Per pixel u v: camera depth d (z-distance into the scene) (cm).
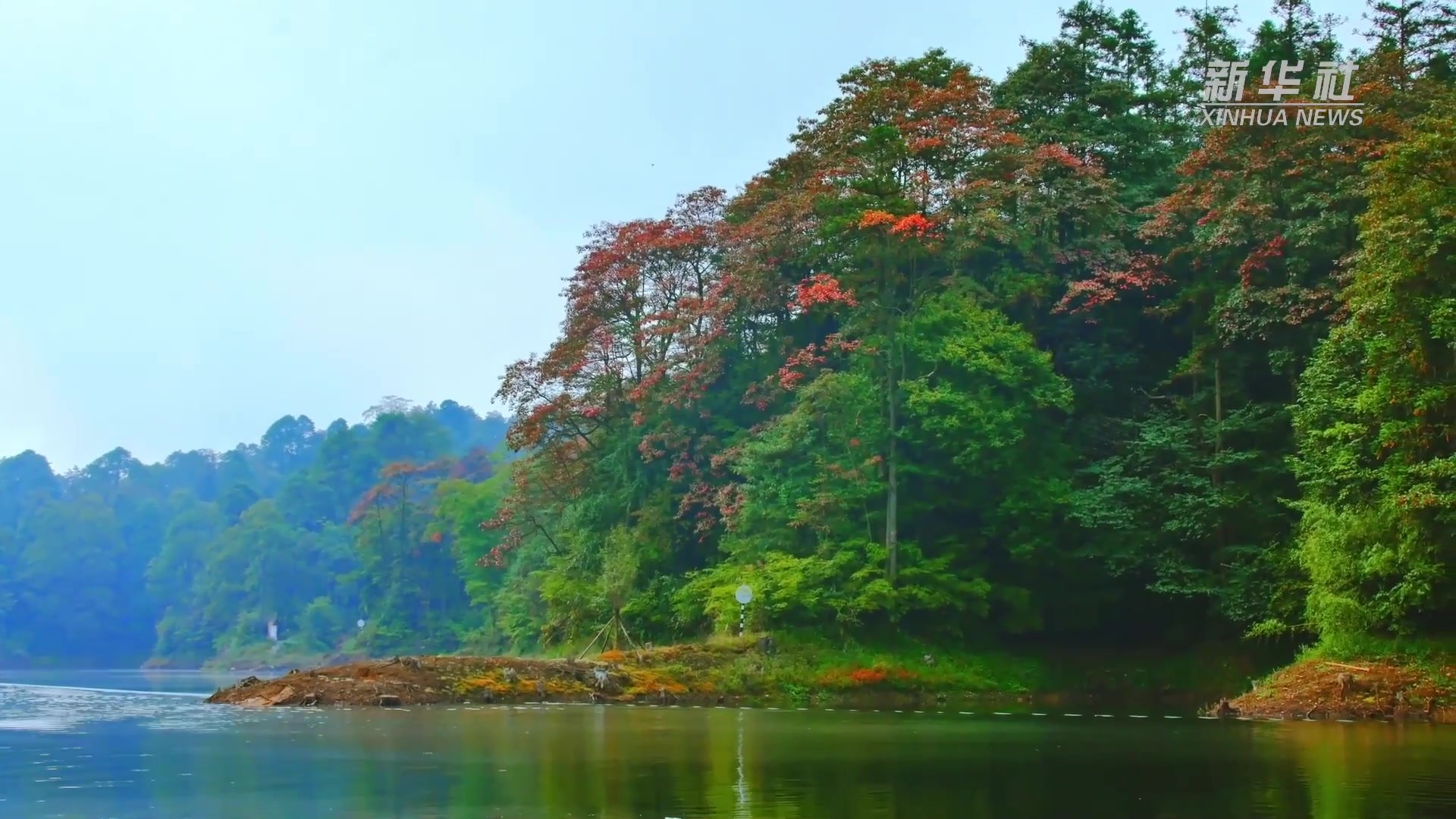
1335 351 3200
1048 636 4422
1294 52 4344
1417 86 3875
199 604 12050
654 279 5084
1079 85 5000
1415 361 2819
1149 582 4166
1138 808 1280
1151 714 2991
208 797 1345
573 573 4891
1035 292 4328
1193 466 3962
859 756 1800
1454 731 2316
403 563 9988
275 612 11562
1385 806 1284
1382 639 3055
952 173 4512
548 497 5509
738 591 3834
